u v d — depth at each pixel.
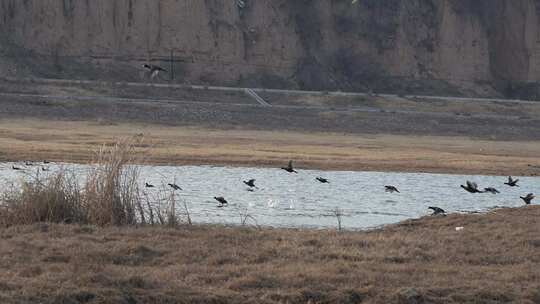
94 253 35.25
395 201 78.00
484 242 43.12
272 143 152.50
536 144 194.50
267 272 33.38
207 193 78.00
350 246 40.38
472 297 31.64
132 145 55.19
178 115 183.38
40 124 163.00
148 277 31.94
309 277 32.78
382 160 126.00
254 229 47.22
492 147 174.25
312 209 68.62
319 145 153.12
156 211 50.69
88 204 45.16
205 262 35.31
